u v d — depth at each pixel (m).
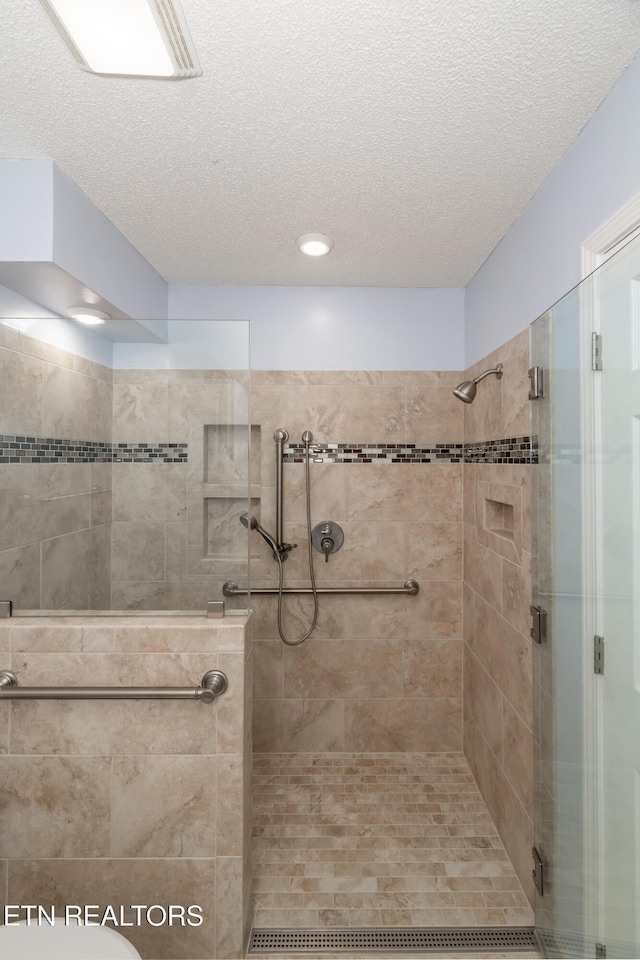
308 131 1.37
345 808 2.15
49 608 1.49
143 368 1.48
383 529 2.57
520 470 1.79
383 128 1.36
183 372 1.47
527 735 1.72
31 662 1.43
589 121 1.33
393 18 1.01
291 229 1.95
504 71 1.15
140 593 1.49
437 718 2.59
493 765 2.08
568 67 1.15
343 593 2.56
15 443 1.49
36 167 1.51
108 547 1.49
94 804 1.45
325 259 2.22
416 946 1.53
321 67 1.14
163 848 1.45
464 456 2.54
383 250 2.13
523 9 0.99
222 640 1.43
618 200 1.20
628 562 1.05
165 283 2.51
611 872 1.13
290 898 1.69
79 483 1.48
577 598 1.28
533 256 1.70
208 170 1.56
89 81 1.18
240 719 1.44
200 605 1.49
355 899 1.69
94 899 1.45
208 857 1.45
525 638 1.74
